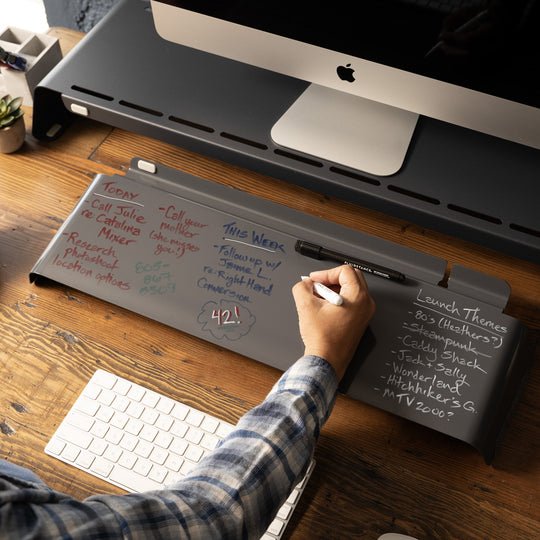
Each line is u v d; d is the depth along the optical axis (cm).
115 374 81
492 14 68
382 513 73
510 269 92
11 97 105
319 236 89
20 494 45
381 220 96
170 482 72
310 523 71
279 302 82
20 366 81
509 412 78
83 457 73
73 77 98
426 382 77
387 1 72
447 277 90
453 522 72
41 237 92
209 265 85
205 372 82
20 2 162
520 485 75
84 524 46
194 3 84
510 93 75
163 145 103
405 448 77
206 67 100
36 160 99
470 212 87
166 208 90
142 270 85
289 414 63
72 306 86
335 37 79
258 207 91
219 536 53
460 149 92
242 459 58
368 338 80
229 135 93
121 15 107
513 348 80
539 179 90
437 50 75
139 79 99
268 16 81
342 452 76
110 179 92
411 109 83
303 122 92
